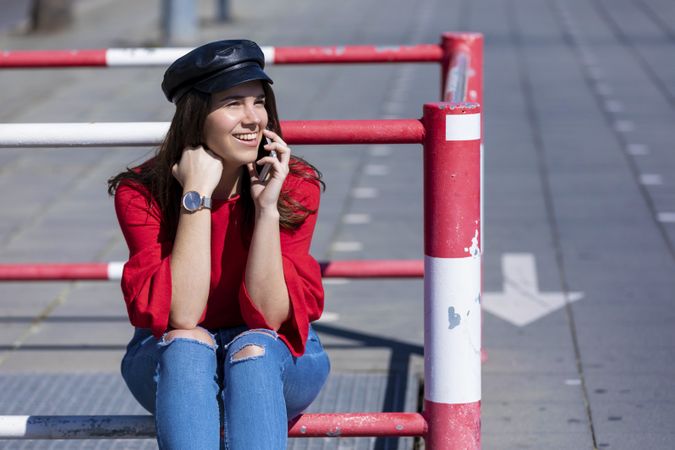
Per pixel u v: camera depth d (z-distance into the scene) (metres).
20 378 5.92
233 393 3.46
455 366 3.56
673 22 23.50
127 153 12.26
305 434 3.69
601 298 7.15
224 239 3.75
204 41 21.27
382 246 8.51
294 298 3.63
